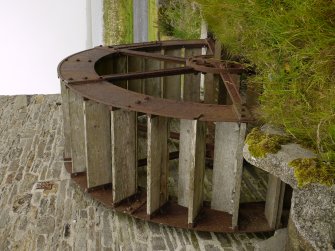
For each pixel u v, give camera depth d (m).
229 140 4.07
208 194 5.17
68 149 5.77
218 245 4.24
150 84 7.09
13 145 6.62
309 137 3.09
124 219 4.61
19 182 5.42
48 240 4.25
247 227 4.23
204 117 3.81
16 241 4.23
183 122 4.18
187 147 4.27
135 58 6.77
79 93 4.45
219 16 4.64
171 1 9.38
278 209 4.14
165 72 5.27
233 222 4.16
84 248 4.14
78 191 5.17
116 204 4.55
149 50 6.93
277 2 3.13
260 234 4.42
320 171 2.71
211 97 6.21
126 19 13.05
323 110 2.80
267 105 3.39
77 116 5.02
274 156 2.99
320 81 2.81
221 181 4.30
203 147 4.14
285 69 3.16
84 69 5.32
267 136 3.20
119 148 4.36
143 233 4.39
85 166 5.30
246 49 4.20
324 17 2.70
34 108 8.34
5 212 4.74
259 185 5.42
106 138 4.76
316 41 2.78
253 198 5.12
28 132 7.16
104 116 4.67
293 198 2.85
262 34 3.45
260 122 3.74
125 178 4.55
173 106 4.09
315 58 2.78
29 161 6.03
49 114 8.01
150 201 4.29
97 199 4.75
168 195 4.64
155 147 4.14
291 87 3.08
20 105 8.52
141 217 4.42
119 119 4.25
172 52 7.17
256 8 3.33
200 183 4.26
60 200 4.98
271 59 3.34
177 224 4.29
